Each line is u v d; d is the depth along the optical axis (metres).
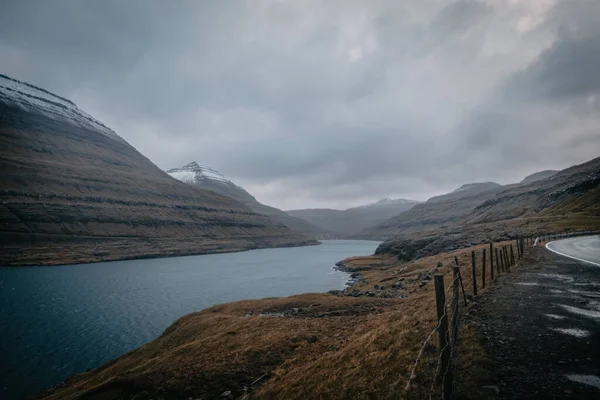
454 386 9.88
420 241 126.94
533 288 21.59
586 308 16.17
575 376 9.56
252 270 154.00
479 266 34.88
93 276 137.62
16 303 83.69
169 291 98.75
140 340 55.78
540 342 12.18
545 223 104.50
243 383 20.39
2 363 46.50
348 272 130.75
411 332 16.11
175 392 20.75
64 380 41.12
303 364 20.16
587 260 33.41
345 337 23.39
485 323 14.95
